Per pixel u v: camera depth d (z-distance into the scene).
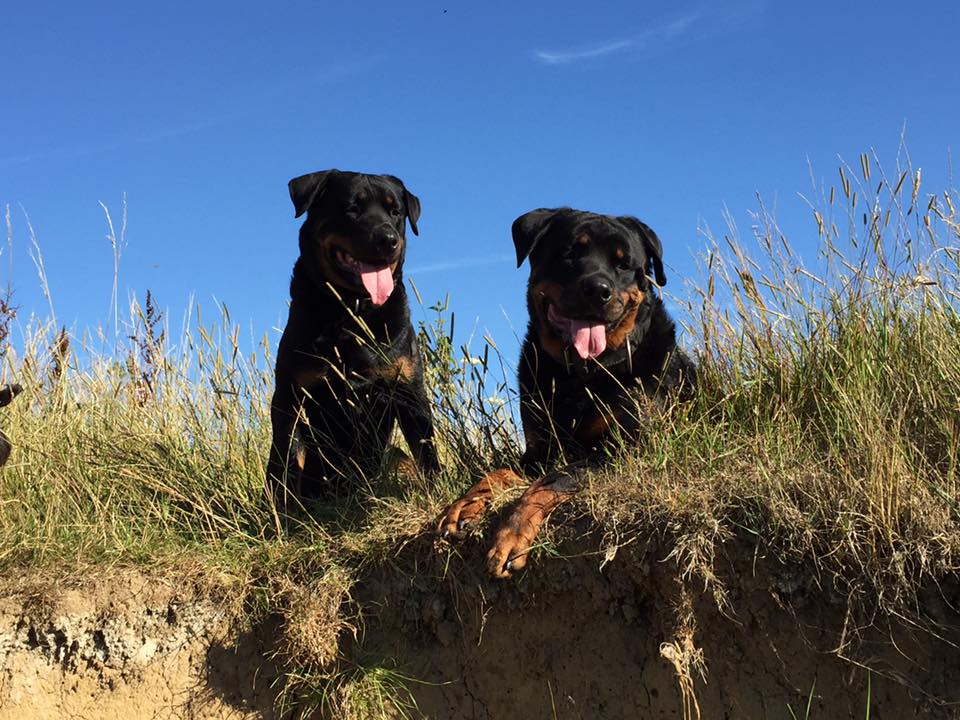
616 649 1.88
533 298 2.33
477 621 1.95
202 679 1.99
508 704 1.92
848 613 1.73
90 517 2.29
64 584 2.05
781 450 1.98
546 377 2.29
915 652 1.72
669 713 1.83
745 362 2.31
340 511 2.23
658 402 2.19
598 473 2.02
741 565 1.81
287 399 2.45
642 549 1.86
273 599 2.00
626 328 2.22
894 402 2.04
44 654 2.01
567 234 2.26
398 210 2.61
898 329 2.17
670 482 1.93
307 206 2.53
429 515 2.06
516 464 2.28
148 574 2.06
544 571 1.91
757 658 1.80
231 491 2.40
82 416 2.73
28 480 2.38
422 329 2.44
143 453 2.48
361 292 2.42
